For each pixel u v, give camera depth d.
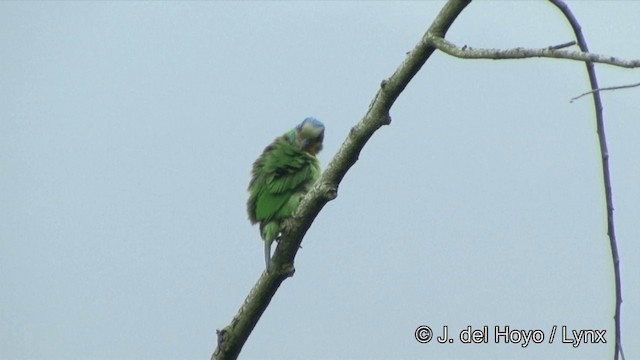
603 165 8.13
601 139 8.12
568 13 7.86
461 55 8.44
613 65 6.98
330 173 10.18
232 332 11.54
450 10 8.77
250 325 11.51
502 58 7.95
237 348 11.59
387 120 9.57
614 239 8.24
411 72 9.10
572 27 7.92
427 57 9.01
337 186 10.28
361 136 9.70
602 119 8.10
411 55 9.02
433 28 8.84
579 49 7.97
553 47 7.52
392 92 9.29
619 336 8.27
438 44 8.72
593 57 7.11
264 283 11.28
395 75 9.20
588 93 7.46
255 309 11.41
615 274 8.27
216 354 11.64
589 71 8.05
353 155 9.93
